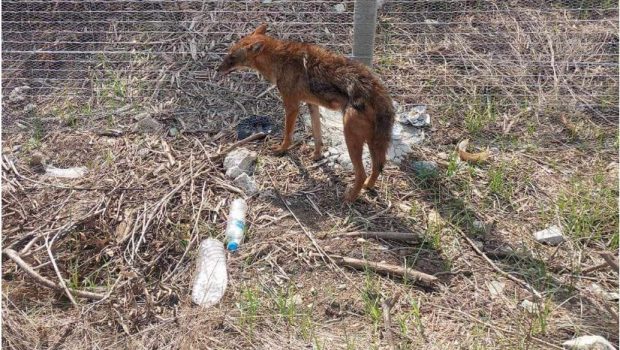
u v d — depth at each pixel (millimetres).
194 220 4496
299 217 4547
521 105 5512
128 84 5793
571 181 4770
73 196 4746
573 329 3691
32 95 5766
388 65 5824
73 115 5539
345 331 3693
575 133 5246
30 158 5113
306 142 5254
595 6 6230
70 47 6125
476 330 3693
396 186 4805
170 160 5023
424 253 4250
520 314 3805
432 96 5598
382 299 3910
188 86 5766
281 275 4117
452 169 4863
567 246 4289
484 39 6043
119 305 3932
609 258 3889
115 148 5227
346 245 4293
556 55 5859
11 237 4414
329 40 6004
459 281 4055
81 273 4262
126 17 6301
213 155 5051
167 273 4180
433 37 6098
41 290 4113
